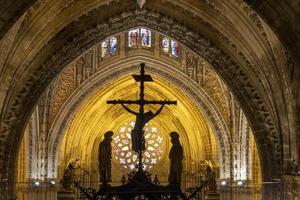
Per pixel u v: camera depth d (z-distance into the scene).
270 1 21.59
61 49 31.70
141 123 21.20
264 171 31.08
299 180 26.55
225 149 42.47
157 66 43.62
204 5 30.12
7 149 30.81
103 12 31.72
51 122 43.41
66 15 29.91
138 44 43.38
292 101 27.75
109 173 24.80
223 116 42.28
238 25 28.81
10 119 30.77
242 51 30.47
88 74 43.56
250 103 31.52
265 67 29.00
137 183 20.31
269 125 31.05
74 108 43.88
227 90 41.19
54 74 31.84
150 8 32.22
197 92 42.91
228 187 42.22
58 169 47.50
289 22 21.61
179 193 20.59
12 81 29.48
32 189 43.22
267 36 27.20
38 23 28.34
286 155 28.94
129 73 44.47
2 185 30.67
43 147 43.41
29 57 29.59
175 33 32.69
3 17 21.86
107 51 43.66
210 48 32.16
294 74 27.12
